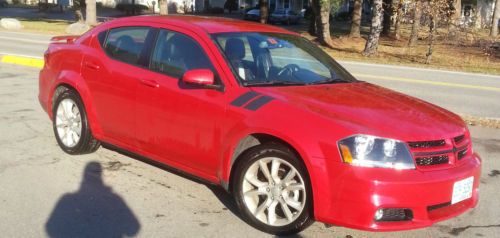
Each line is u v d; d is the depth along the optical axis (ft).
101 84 17.98
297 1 193.88
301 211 13.21
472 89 46.42
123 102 17.20
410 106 14.71
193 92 15.17
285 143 13.38
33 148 20.31
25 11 196.85
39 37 79.87
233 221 14.56
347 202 12.34
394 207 12.17
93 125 18.58
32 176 17.35
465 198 13.46
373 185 12.04
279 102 13.74
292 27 145.89
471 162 13.87
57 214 14.58
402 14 84.64
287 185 13.44
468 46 91.91
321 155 12.55
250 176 14.10
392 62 70.08
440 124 13.65
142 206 15.34
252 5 202.39
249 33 16.87
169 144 15.90
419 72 59.57
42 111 26.48
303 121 13.01
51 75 20.27
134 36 17.75
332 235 13.89
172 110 15.61
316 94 14.58
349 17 172.86
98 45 18.76
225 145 14.33
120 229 13.83
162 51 16.66
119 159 19.36
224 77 14.88
